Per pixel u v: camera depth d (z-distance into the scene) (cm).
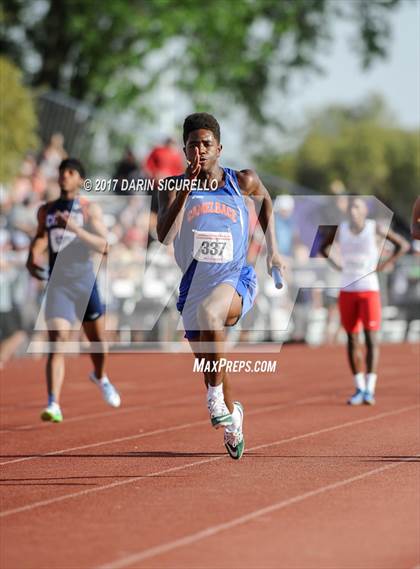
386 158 17450
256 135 8981
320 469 1736
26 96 5056
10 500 1535
